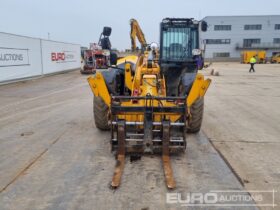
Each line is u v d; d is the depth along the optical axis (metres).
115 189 3.39
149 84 4.94
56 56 22.38
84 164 4.12
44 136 5.49
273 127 6.21
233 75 22.78
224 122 6.62
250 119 6.97
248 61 49.00
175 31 6.77
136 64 5.64
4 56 14.73
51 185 3.50
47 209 2.99
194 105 5.26
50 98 10.32
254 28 62.12
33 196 3.25
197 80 4.57
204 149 4.74
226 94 11.59
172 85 6.18
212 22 62.38
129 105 4.43
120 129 4.22
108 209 2.99
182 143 4.34
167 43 6.82
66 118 6.99
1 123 6.59
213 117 7.15
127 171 3.87
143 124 4.34
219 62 57.34
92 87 4.77
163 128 4.20
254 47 62.19
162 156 4.27
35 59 18.52
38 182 3.58
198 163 4.16
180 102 4.41
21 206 3.05
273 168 4.02
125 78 5.51
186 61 6.43
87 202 3.12
